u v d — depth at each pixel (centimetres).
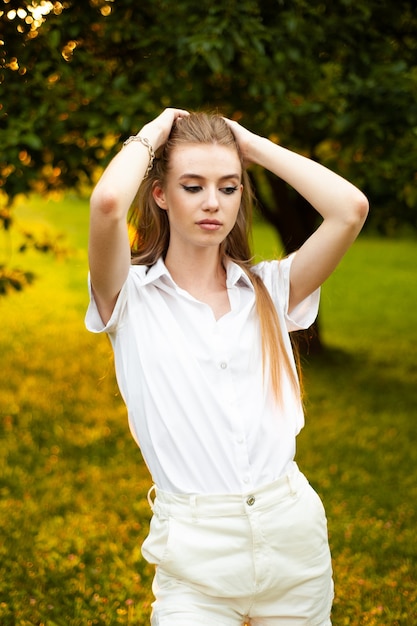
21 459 562
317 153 700
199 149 208
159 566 212
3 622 340
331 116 560
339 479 536
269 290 226
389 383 788
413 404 718
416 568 402
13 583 374
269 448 211
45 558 403
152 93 501
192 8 462
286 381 219
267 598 210
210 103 529
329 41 503
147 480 529
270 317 220
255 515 204
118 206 195
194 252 219
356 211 215
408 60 556
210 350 210
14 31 452
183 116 221
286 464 213
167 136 217
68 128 496
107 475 538
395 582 383
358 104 520
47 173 603
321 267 221
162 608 207
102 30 492
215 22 442
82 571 392
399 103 512
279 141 620
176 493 207
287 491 210
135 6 492
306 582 212
